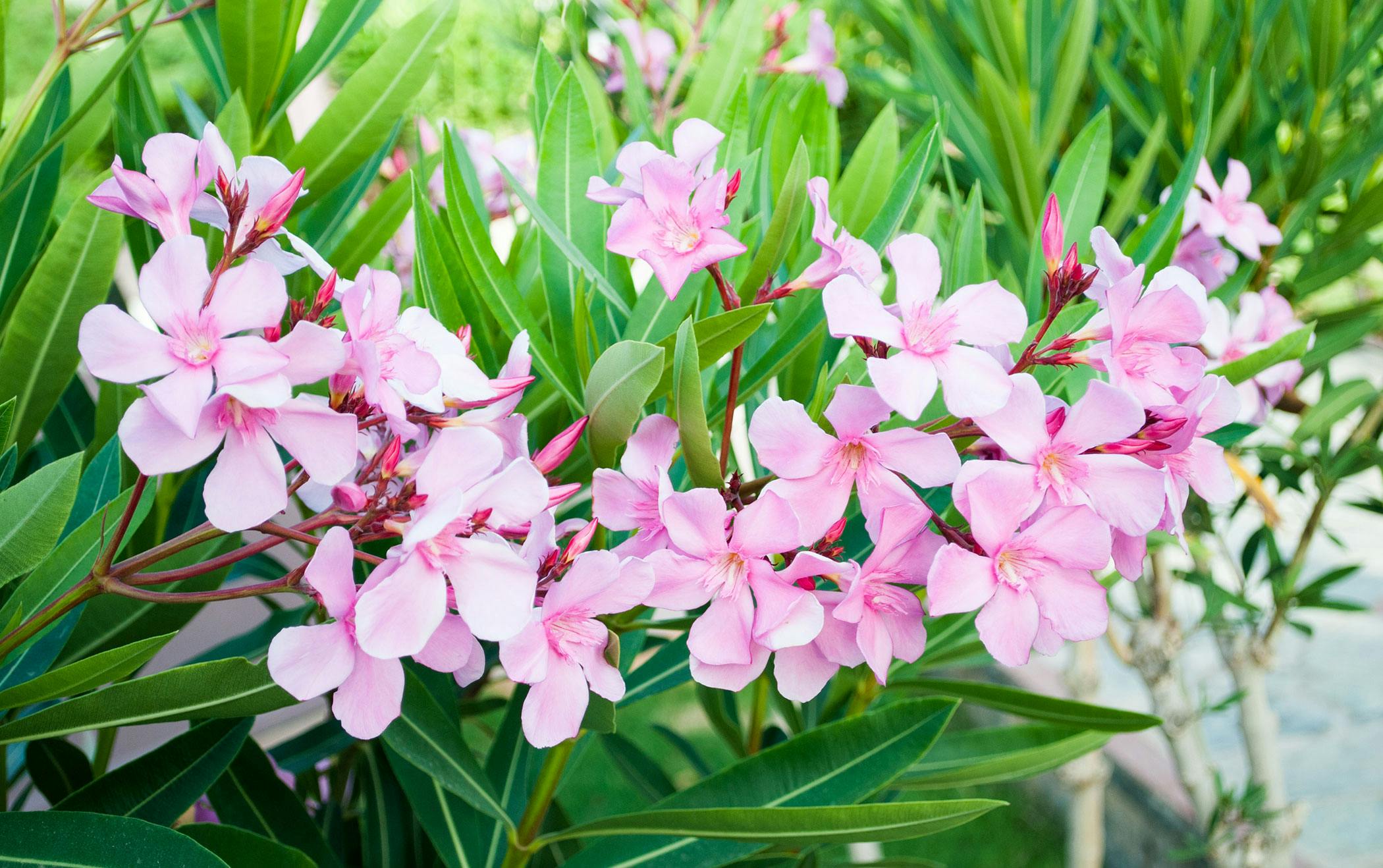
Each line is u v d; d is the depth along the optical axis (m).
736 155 0.48
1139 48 0.83
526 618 0.35
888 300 0.48
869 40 1.11
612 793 1.40
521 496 0.36
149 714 0.38
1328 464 0.71
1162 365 0.39
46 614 0.38
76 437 0.53
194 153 0.38
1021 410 0.38
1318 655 1.65
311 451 0.35
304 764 0.55
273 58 0.51
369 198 1.02
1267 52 0.75
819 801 0.46
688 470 0.40
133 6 0.47
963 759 0.55
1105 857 1.33
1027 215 0.61
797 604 0.38
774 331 0.53
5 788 0.48
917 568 0.39
